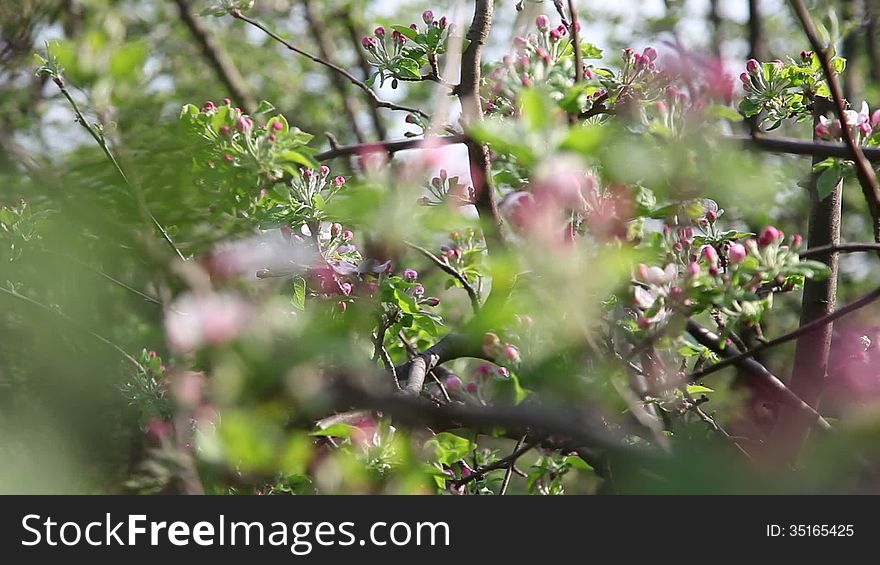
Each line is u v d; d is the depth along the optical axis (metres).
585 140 2.34
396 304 4.91
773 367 9.56
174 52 14.21
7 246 3.86
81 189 2.53
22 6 5.86
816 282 5.61
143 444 3.47
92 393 2.85
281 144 4.55
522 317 2.73
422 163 2.56
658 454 1.69
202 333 1.85
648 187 2.93
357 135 15.52
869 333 5.13
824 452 2.09
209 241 4.18
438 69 5.59
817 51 3.53
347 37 16.66
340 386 1.70
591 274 2.42
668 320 3.52
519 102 4.16
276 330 1.92
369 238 4.66
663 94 4.47
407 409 1.61
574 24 4.60
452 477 5.09
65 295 2.83
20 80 5.80
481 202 4.29
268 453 1.86
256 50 15.59
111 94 2.58
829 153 3.69
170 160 2.60
